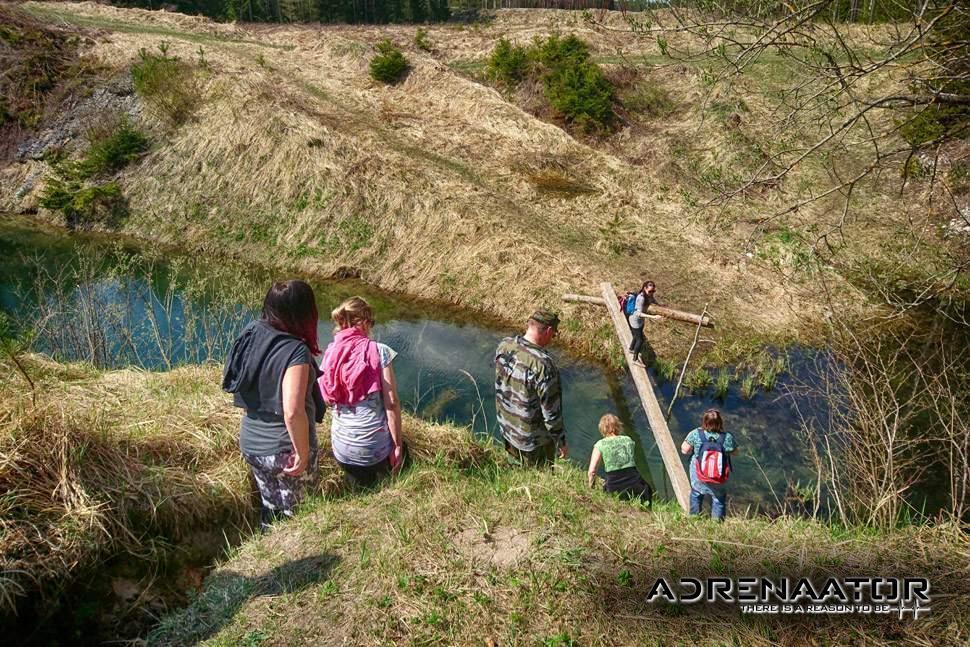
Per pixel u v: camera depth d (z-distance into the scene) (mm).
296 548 3707
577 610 3197
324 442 4797
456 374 11031
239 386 3693
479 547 3625
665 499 7984
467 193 17188
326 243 16516
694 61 4945
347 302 4348
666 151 19891
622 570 3463
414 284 14930
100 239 18188
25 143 21562
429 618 3137
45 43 23500
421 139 20875
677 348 11695
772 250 14492
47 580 3162
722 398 10156
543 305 13195
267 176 18312
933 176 5219
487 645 3016
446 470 4727
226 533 4055
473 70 28438
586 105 22391
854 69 4262
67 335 9453
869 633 3090
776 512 7469
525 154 20359
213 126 19922
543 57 25344
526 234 15352
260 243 17047
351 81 25750
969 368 9969
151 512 3736
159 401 5031
